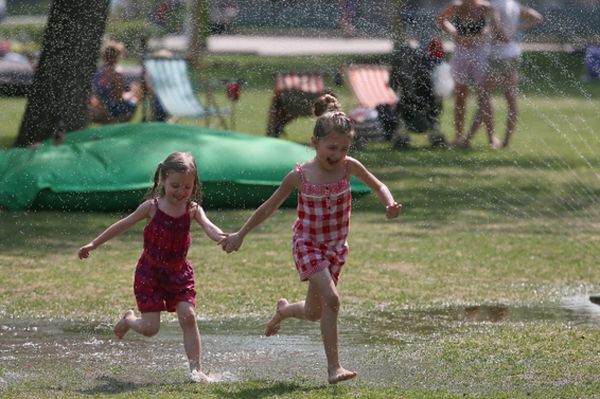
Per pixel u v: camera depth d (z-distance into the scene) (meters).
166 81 37.81
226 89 39.00
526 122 40.31
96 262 21.61
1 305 17.84
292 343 15.50
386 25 35.75
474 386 13.13
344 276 20.61
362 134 37.69
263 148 28.64
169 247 13.65
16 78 40.41
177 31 38.09
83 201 26.91
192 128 29.30
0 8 43.00
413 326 16.66
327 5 35.41
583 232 25.78
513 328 16.44
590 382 13.35
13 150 28.69
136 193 26.86
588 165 34.97
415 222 27.09
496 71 35.25
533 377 13.57
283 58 40.16
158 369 13.93
